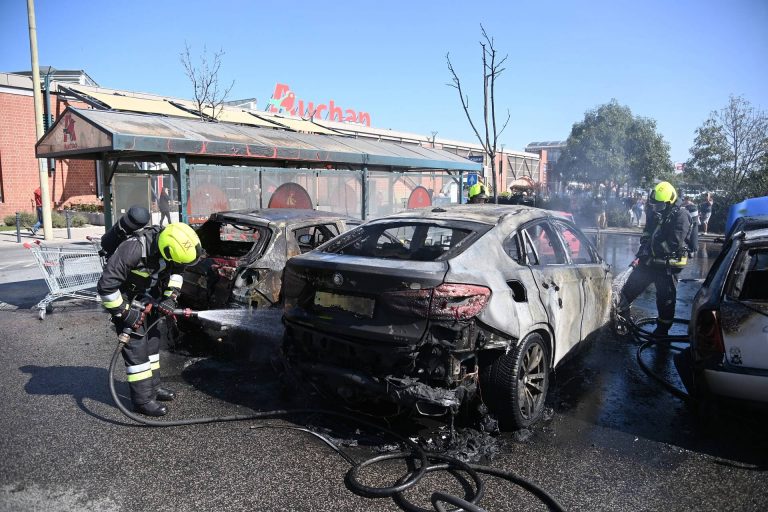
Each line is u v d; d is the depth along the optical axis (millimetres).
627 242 19516
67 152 9195
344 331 3771
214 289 5633
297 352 4246
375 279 3689
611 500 3203
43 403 4574
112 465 3551
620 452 3801
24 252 14258
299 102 28141
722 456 3758
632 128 27516
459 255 3820
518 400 3924
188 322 6234
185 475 3438
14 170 19484
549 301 4348
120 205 9922
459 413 4207
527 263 4359
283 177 10688
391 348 3594
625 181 27672
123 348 4289
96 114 8945
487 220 4391
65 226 19500
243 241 6941
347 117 31594
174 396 4711
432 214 4652
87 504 3111
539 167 43219
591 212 25969
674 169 28281
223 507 3094
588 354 6098
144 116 9781
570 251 5195
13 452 3709
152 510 3064
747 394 3795
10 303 8570
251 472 3480
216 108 17078
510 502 3172
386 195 14148
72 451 3736
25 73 22875
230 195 9750
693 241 6773
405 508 3096
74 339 6527
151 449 3779
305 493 3248
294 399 4691
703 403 4184
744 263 4184
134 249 4191
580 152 27750
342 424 4195
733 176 23266
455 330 3498
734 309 3920
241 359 5824
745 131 22938
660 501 3195
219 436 3990
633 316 7965
